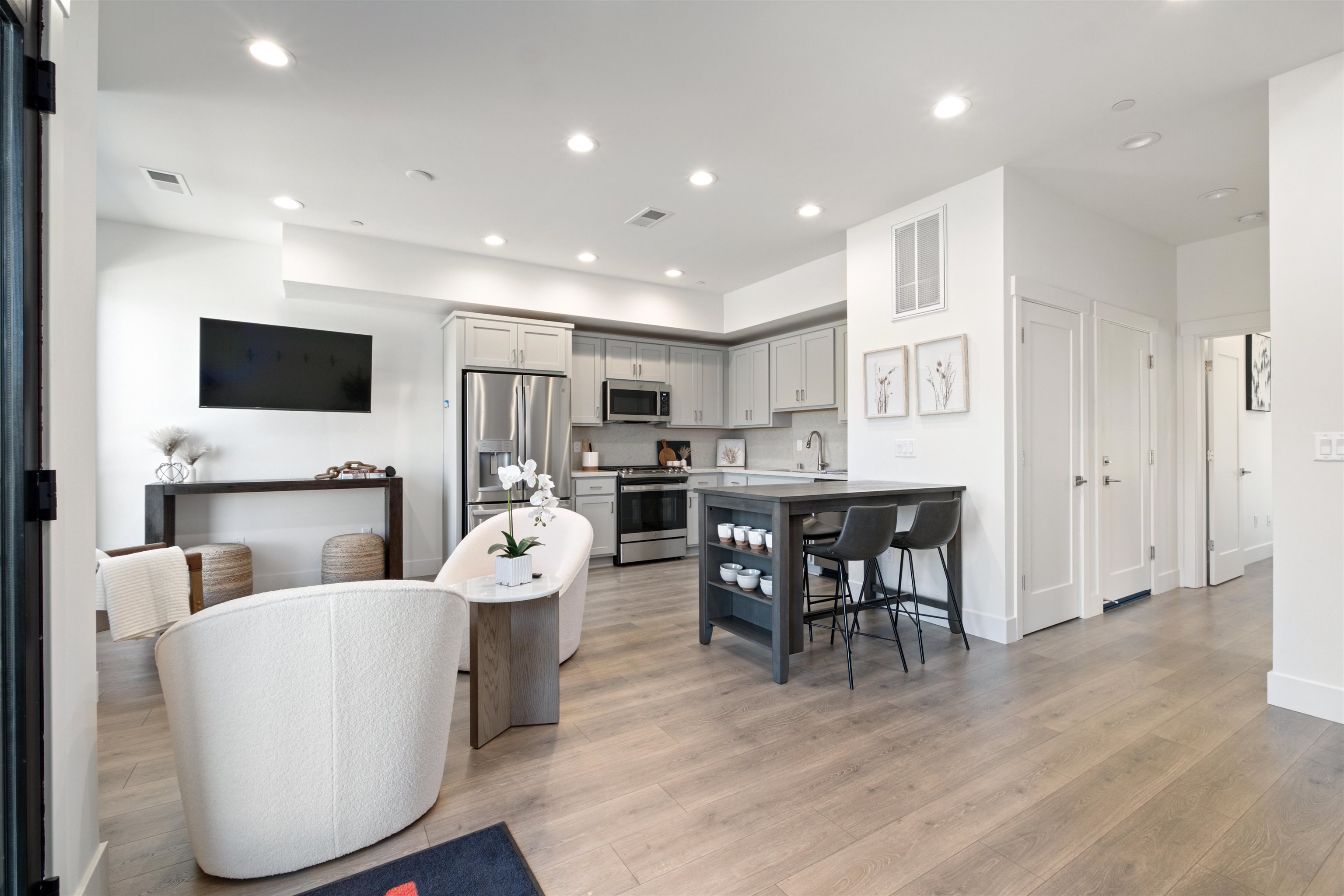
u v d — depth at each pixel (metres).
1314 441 2.33
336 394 4.59
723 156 3.08
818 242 4.39
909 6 2.02
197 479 4.28
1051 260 3.46
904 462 3.72
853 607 3.05
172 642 1.36
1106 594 3.84
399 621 1.56
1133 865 1.50
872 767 1.97
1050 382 3.47
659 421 6.01
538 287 4.98
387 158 3.09
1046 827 1.66
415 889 1.42
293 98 2.54
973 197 3.33
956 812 1.73
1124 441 4.01
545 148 2.99
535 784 1.89
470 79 2.42
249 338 4.25
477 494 4.70
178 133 2.83
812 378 5.42
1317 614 2.33
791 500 2.74
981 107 2.64
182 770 1.42
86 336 1.33
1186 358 4.39
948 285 3.46
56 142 1.21
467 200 3.63
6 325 1.10
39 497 1.14
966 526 3.38
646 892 1.42
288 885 1.44
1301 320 2.36
